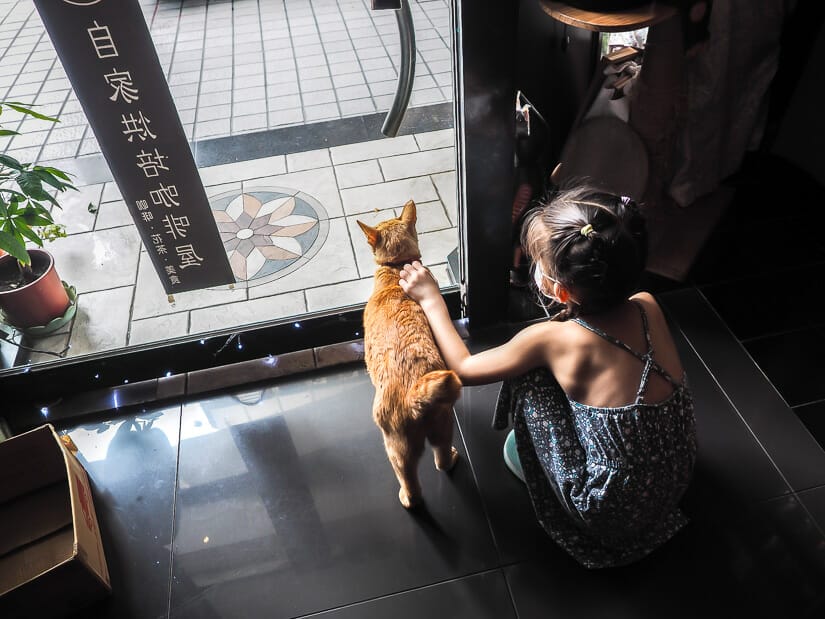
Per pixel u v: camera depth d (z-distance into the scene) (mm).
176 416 1914
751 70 2215
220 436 1853
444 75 2287
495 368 1266
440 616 1438
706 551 1497
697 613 1401
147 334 2062
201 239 1716
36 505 1650
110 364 1949
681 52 1878
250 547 1594
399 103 1481
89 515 1594
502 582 1484
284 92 2238
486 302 2033
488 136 1617
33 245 2055
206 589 1521
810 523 1538
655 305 1242
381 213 2320
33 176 1559
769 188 2455
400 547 1564
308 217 2307
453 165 2352
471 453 1751
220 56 2193
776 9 2068
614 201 1121
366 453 1781
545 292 1237
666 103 1947
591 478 1264
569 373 1188
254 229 2295
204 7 2123
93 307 2113
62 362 1927
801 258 2213
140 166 1523
